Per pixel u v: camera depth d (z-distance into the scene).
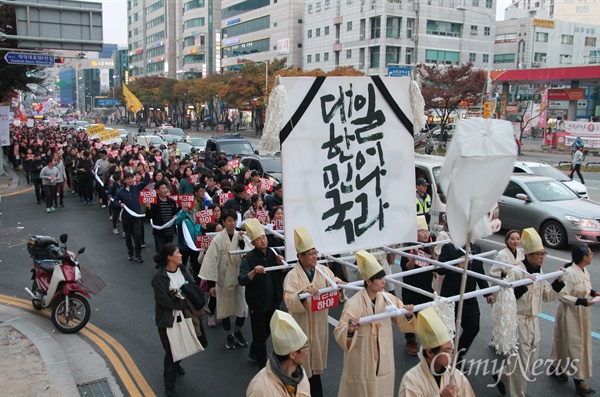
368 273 4.44
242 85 60.31
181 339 5.53
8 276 9.99
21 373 5.89
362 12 56.66
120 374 6.16
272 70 59.22
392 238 5.54
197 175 14.53
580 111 55.09
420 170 12.12
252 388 3.43
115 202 11.11
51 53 19.59
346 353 4.57
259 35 78.06
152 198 10.52
